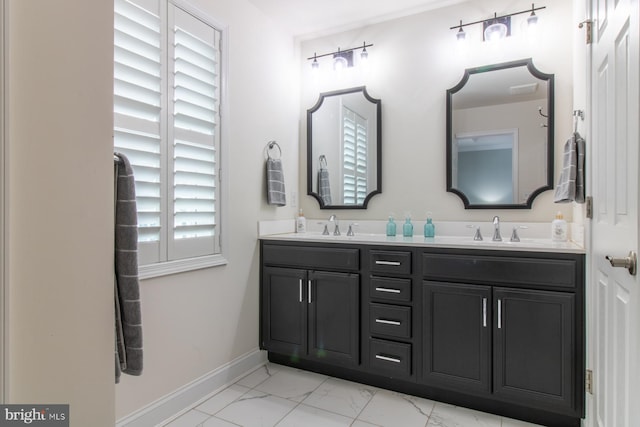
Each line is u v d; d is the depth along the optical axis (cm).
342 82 288
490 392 187
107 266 80
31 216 66
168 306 187
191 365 200
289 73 292
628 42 110
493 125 239
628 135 110
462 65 248
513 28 235
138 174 171
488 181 240
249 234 247
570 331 171
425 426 181
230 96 229
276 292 248
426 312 203
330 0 247
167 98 185
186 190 197
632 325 106
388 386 219
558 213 214
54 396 69
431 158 257
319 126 295
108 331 80
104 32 79
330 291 230
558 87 223
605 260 139
